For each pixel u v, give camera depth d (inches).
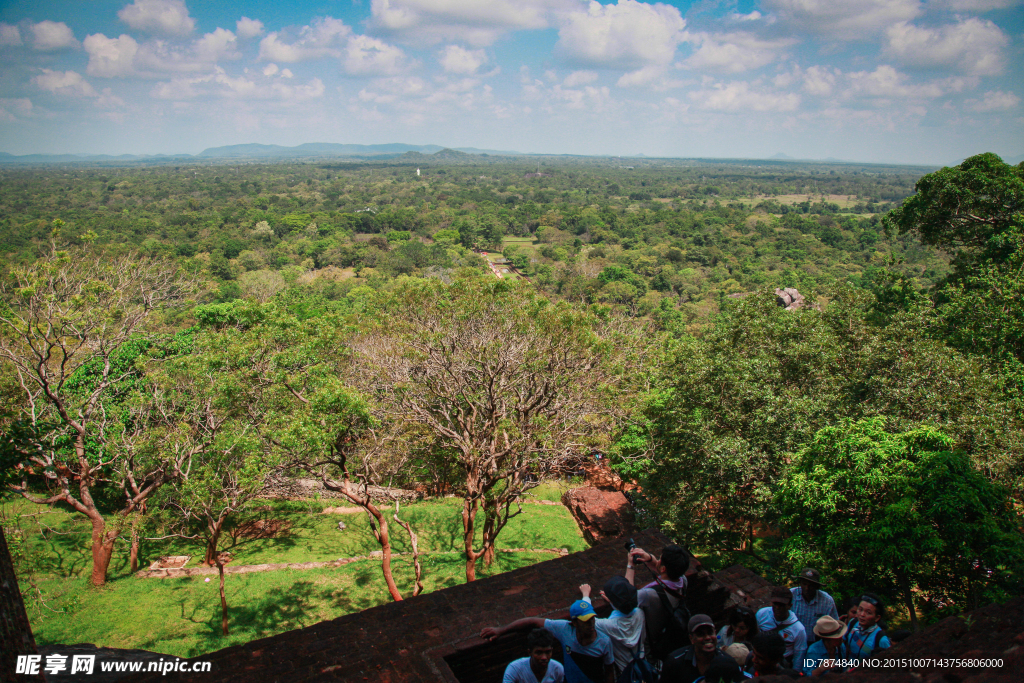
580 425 852.6
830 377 733.9
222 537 948.0
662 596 218.5
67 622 704.4
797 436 642.2
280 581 813.2
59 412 798.5
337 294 3294.8
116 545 917.2
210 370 786.8
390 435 769.6
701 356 786.2
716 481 681.0
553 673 195.3
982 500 455.2
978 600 449.1
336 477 1053.2
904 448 501.4
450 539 963.3
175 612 736.3
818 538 519.8
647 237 5610.2
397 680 211.6
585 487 1143.0
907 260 4141.2
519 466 770.8
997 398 657.6
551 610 248.1
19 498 994.1
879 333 815.1
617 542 305.0
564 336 841.5
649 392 877.2
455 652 225.1
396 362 845.8
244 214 6240.2
